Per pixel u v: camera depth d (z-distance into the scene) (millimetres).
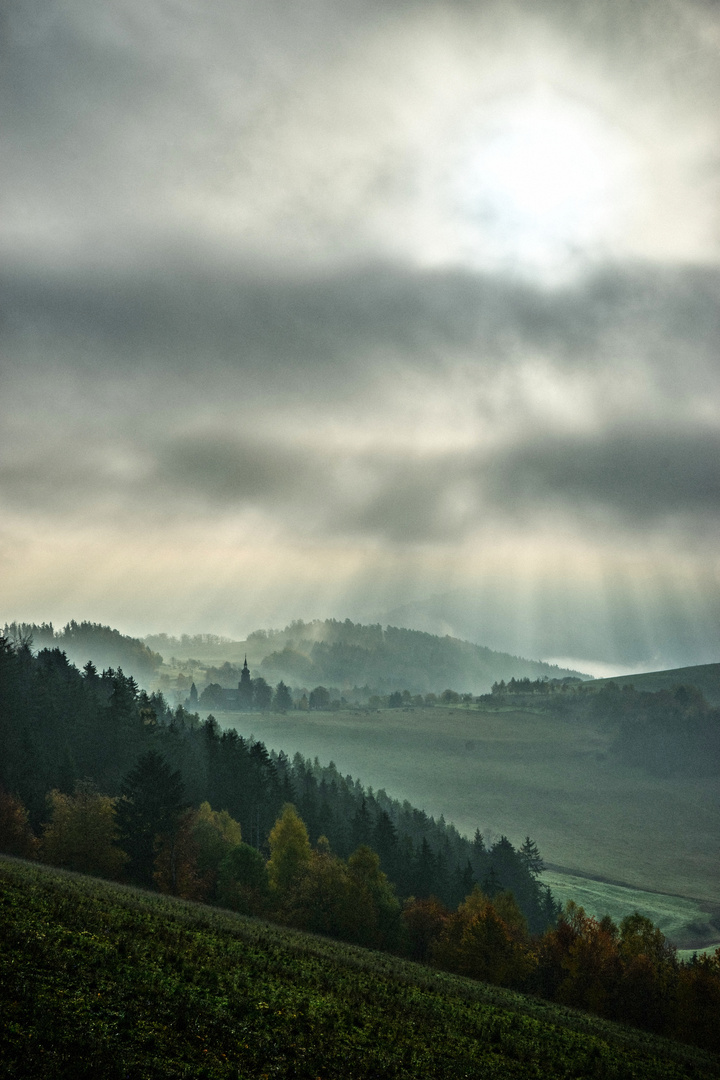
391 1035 27672
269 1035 23609
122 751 118062
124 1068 18344
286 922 73250
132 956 27438
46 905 32219
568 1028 40531
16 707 117500
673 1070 36031
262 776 120062
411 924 81938
